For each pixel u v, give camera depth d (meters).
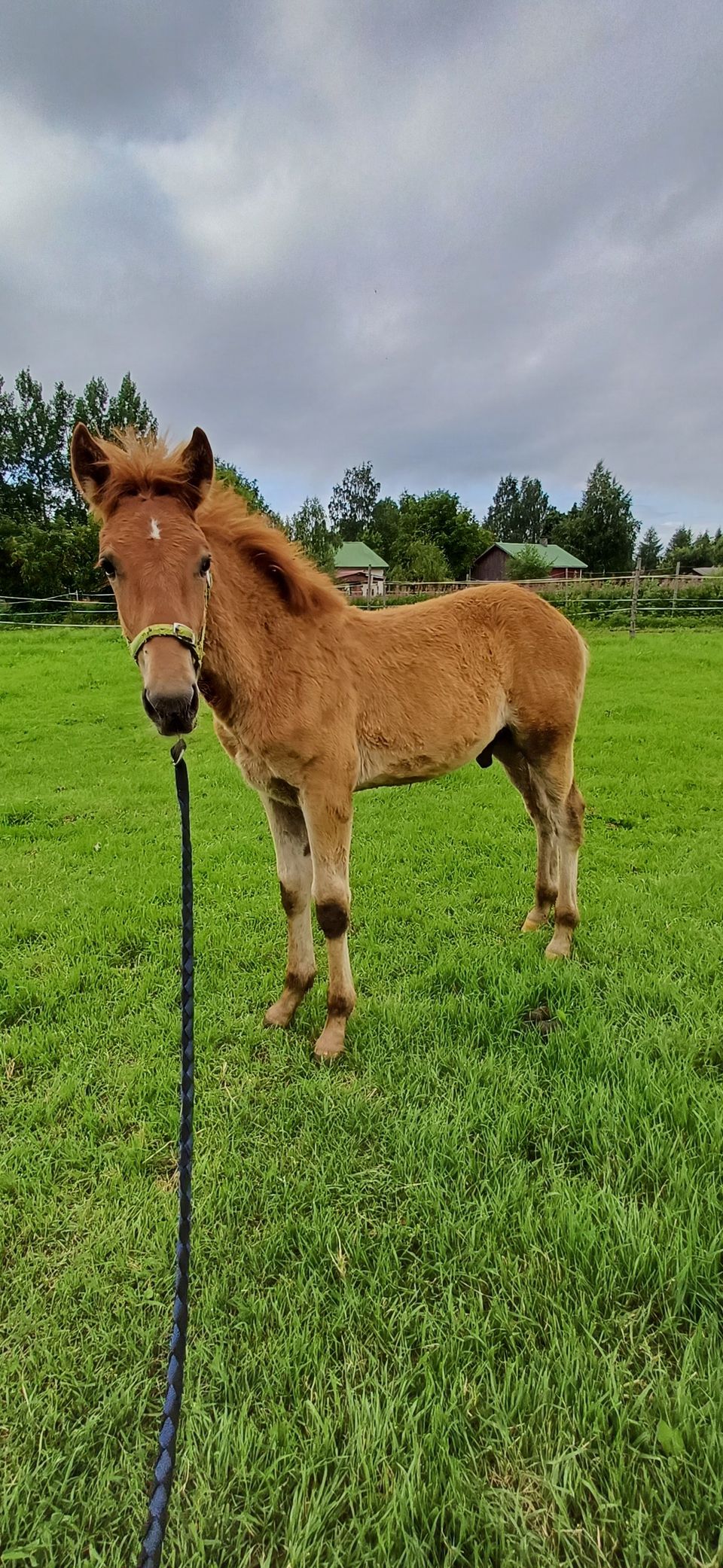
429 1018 2.94
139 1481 1.37
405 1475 1.32
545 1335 1.62
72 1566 1.26
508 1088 2.45
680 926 3.66
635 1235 1.79
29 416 42.72
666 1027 2.71
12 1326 1.71
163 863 5.14
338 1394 1.50
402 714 3.12
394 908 4.11
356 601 30.98
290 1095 2.52
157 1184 2.16
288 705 2.71
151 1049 2.82
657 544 79.75
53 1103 2.50
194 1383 1.55
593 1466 1.36
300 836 3.07
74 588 37.38
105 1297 1.77
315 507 42.06
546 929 3.84
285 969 3.47
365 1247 1.86
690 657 14.18
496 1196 1.97
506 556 52.19
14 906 4.36
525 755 3.64
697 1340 1.56
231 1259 1.86
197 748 9.14
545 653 3.52
